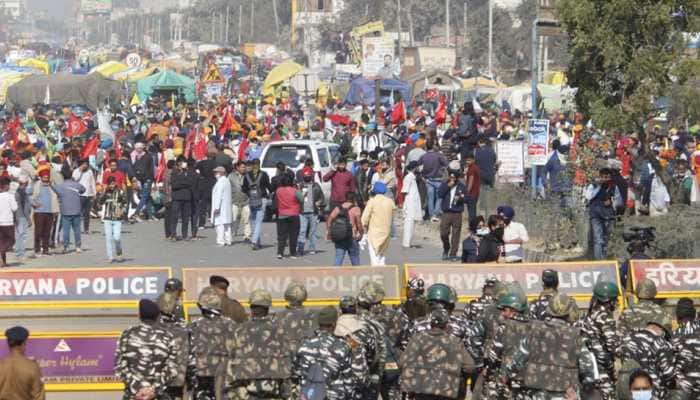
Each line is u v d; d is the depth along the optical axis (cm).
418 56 18425
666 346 2634
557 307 2545
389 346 2733
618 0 5038
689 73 5128
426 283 3297
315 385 2552
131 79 17862
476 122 7425
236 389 2670
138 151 7525
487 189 6425
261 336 2662
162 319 2605
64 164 6119
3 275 3120
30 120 10906
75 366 3116
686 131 8294
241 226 6800
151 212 7406
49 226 5850
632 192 5691
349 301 2661
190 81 16050
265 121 11138
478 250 4169
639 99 5162
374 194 5009
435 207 6994
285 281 3231
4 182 5453
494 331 2741
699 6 5138
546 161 6197
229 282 3206
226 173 6228
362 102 13325
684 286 3447
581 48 5244
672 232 4688
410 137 7619
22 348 2542
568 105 11669
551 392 2517
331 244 6281
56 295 3131
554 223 5544
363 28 19725
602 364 2728
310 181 6003
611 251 4931
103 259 5675
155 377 2517
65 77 15100
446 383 2589
